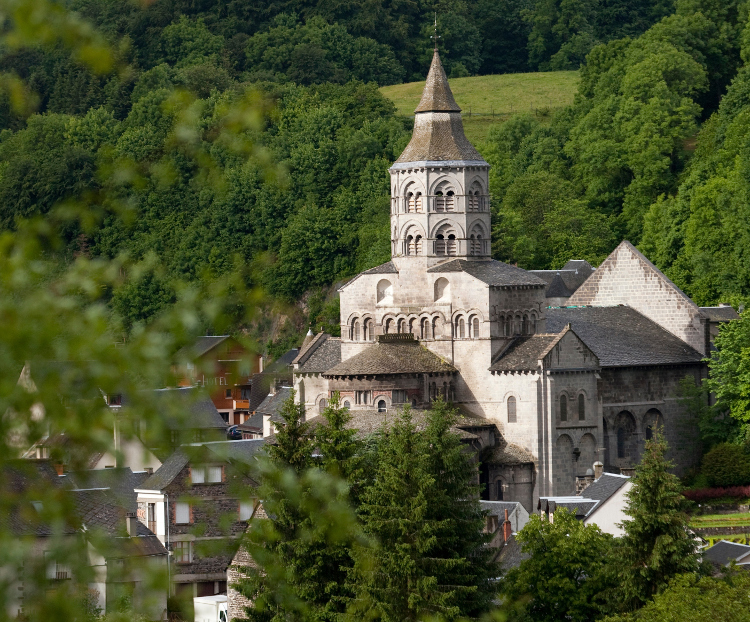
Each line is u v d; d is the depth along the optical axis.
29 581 51.00
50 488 51.50
